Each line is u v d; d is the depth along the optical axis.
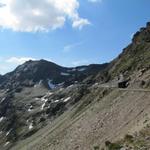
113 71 187.38
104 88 148.25
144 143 40.53
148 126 48.88
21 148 176.62
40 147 129.88
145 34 193.62
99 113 107.81
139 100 90.12
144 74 122.19
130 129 67.44
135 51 181.62
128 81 125.50
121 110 93.69
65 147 102.12
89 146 85.75
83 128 105.56
